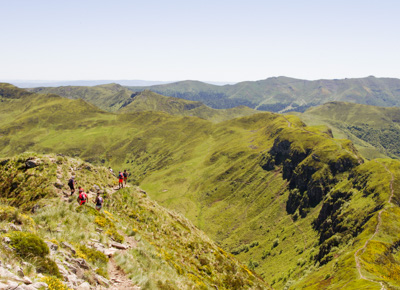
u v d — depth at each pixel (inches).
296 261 5871.1
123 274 566.3
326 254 4968.0
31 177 1095.6
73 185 1022.4
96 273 502.3
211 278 1092.5
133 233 914.1
